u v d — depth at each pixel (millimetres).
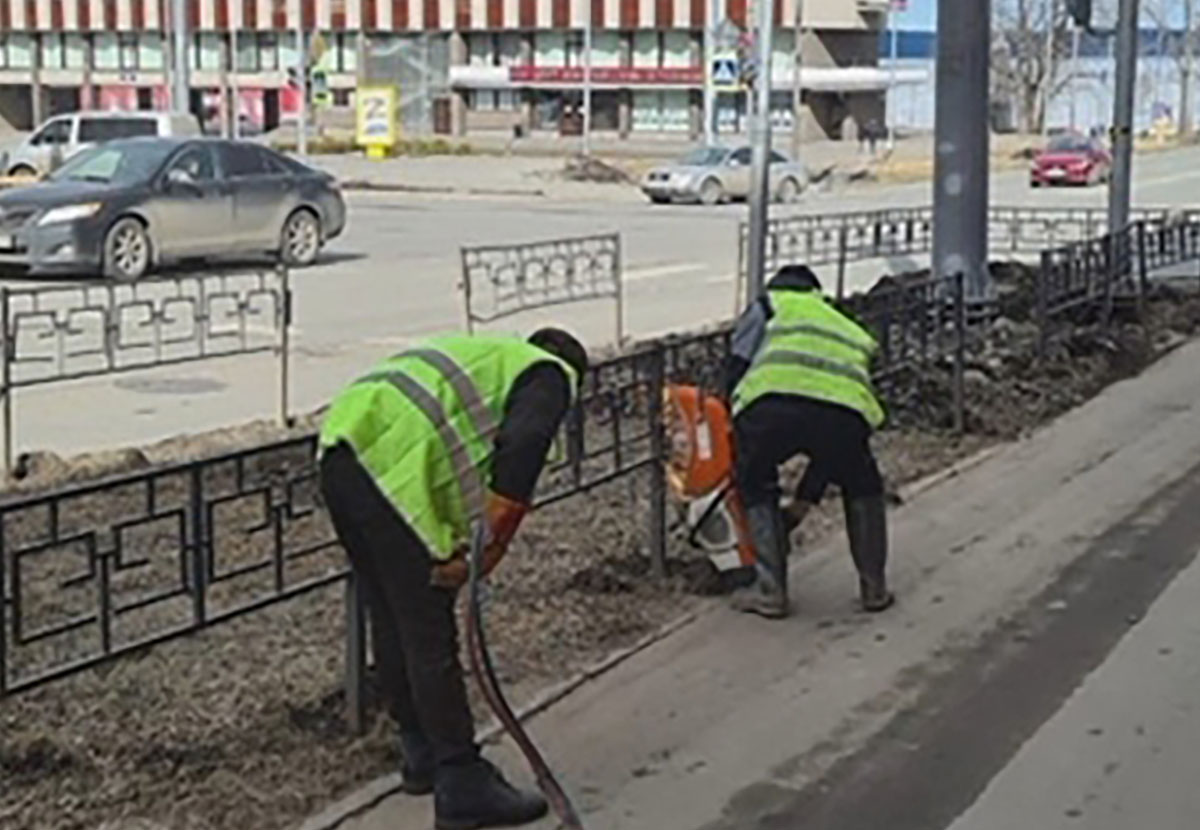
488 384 5500
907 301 11914
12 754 5930
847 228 23109
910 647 7594
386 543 5445
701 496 8055
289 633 7344
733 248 28266
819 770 6203
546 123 81875
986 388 13555
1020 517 10078
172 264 23094
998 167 62562
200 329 12664
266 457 7918
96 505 8898
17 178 37094
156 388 13656
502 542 5492
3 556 5387
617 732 6539
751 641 7637
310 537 8172
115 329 11852
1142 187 49656
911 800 5945
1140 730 6590
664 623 7863
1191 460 11781
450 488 5449
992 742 6473
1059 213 27078
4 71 88188
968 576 8773
